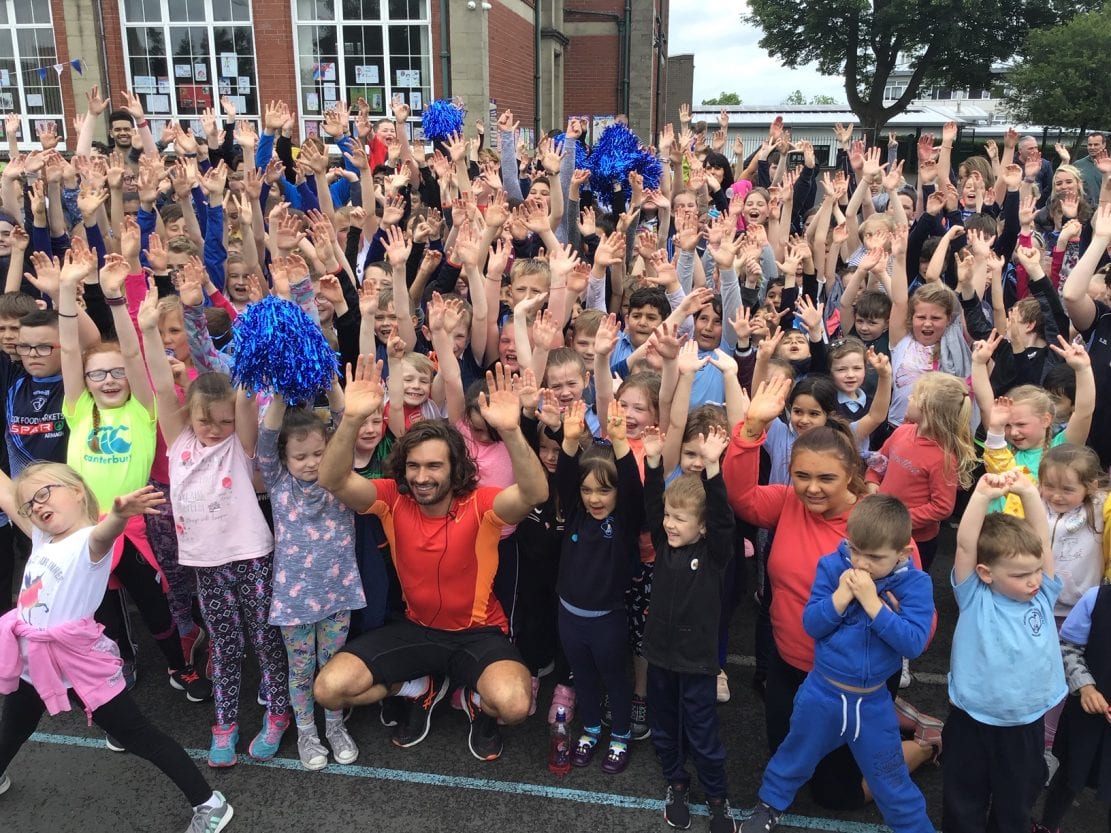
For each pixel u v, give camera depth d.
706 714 3.04
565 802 3.29
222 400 3.35
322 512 3.40
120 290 3.53
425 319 4.91
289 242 4.39
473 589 3.53
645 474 3.17
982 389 3.89
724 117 9.48
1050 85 23.08
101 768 3.47
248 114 13.60
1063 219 6.87
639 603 3.60
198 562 3.36
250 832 3.12
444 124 7.49
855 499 3.08
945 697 3.96
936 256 5.45
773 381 3.29
